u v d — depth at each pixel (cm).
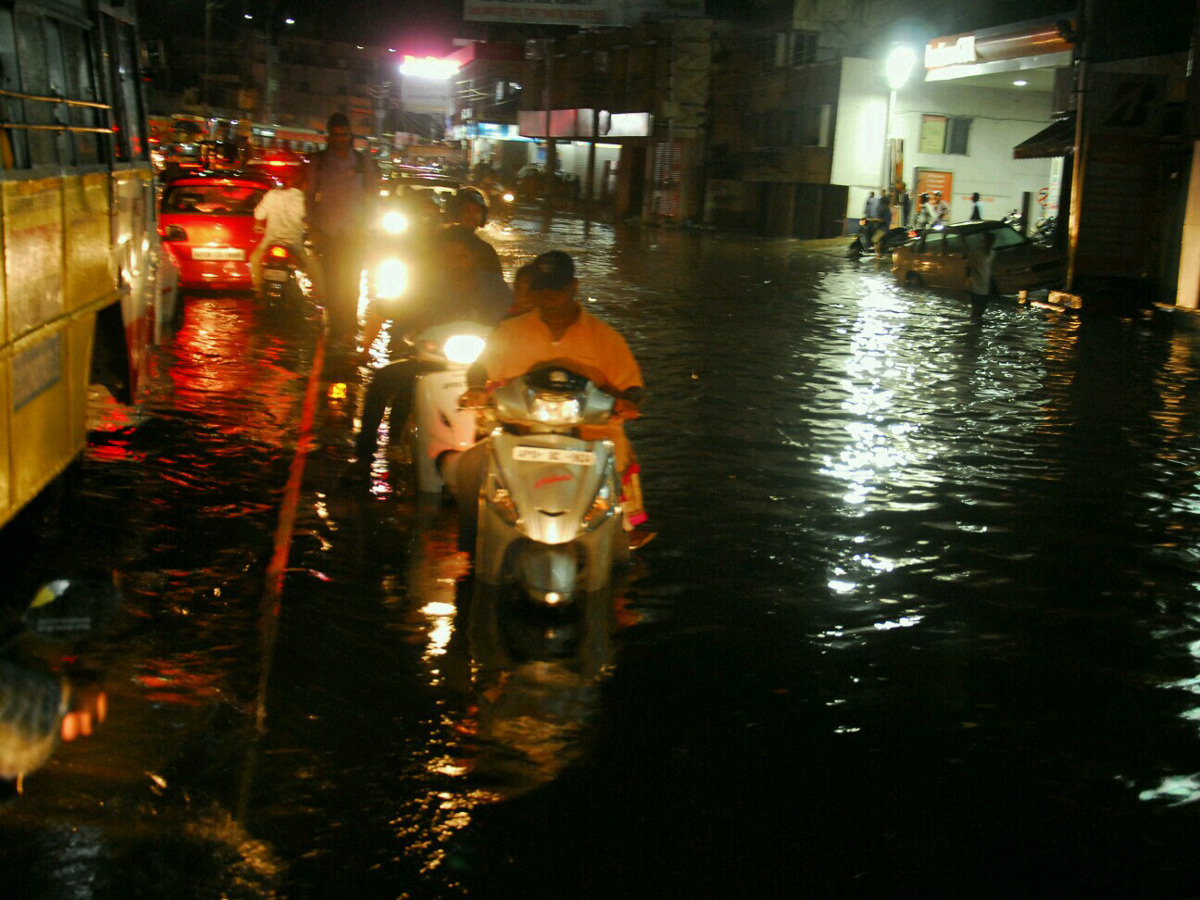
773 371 1273
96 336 752
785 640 521
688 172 5247
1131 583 617
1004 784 399
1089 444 962
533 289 556
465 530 607
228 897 312
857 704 458
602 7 4997
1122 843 363
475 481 602
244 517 658
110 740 392
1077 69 2325
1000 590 598
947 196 4066
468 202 780
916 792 390
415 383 711
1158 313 2134
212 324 1364
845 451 897
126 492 691
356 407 949
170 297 1136
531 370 560
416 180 3120
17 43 514
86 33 666
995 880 340
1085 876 344
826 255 3566
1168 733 443
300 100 12838
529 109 7750
